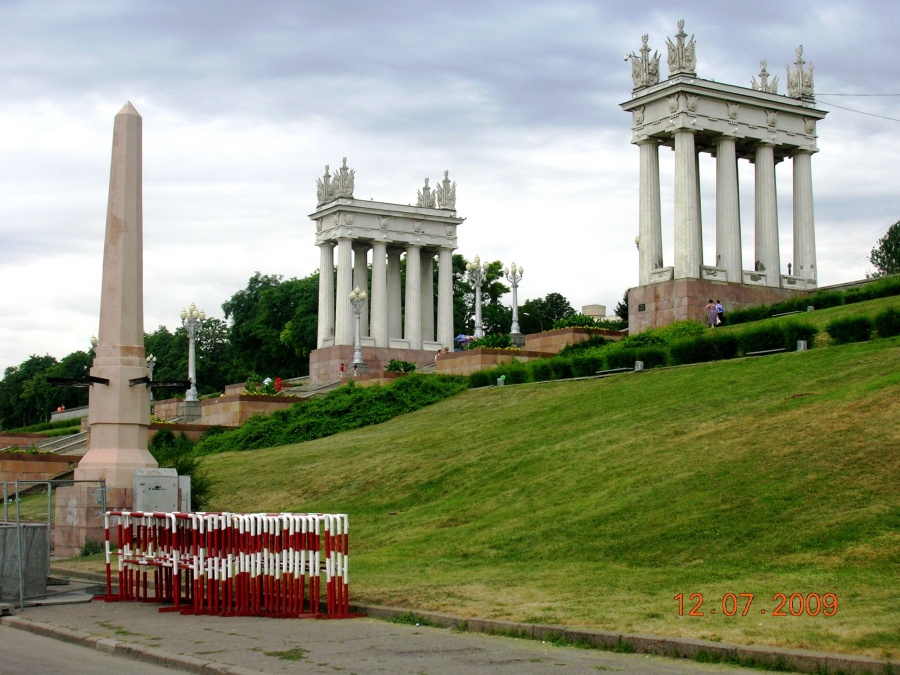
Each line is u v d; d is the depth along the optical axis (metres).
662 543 21.89
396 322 101.94
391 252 102.38
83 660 15.86
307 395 72.31
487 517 28.27
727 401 34.28
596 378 46.84
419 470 36.38
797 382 34.56
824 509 21.30
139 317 30.53
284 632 17.30
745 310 61.97
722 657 14.04
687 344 46.22
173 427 56.84
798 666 13.28
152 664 15.36
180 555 21.00
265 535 19.62
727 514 22.45
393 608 18.88
